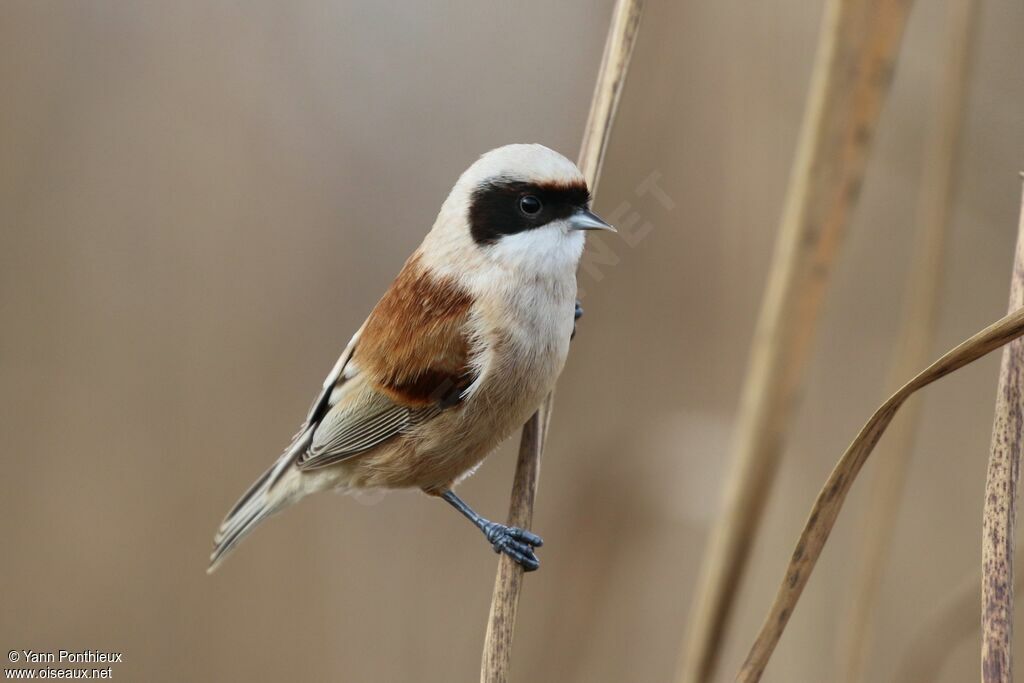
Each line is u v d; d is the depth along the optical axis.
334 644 11.68
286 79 12.77
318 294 12.66
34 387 12.11
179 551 11.78
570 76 12.20
